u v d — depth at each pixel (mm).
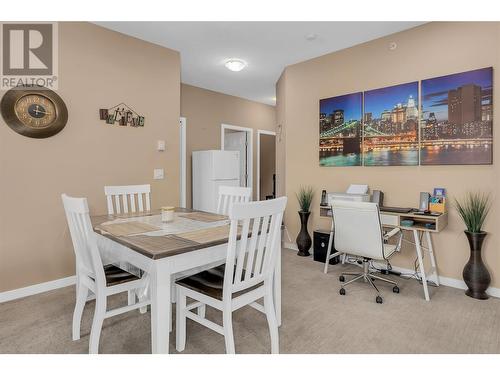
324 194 3705
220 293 1662
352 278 3133
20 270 2674
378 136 3357
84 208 1619
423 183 3055
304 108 4090
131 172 3426
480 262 2613
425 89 3008
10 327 2131
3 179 2572
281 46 3621
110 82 3211
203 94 5570
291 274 3246
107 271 1958
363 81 3492
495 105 2619
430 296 2676
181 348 1860
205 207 5059
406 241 3199
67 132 2912
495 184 2648
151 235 1812
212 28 3193
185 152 5277
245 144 6484
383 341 1965
